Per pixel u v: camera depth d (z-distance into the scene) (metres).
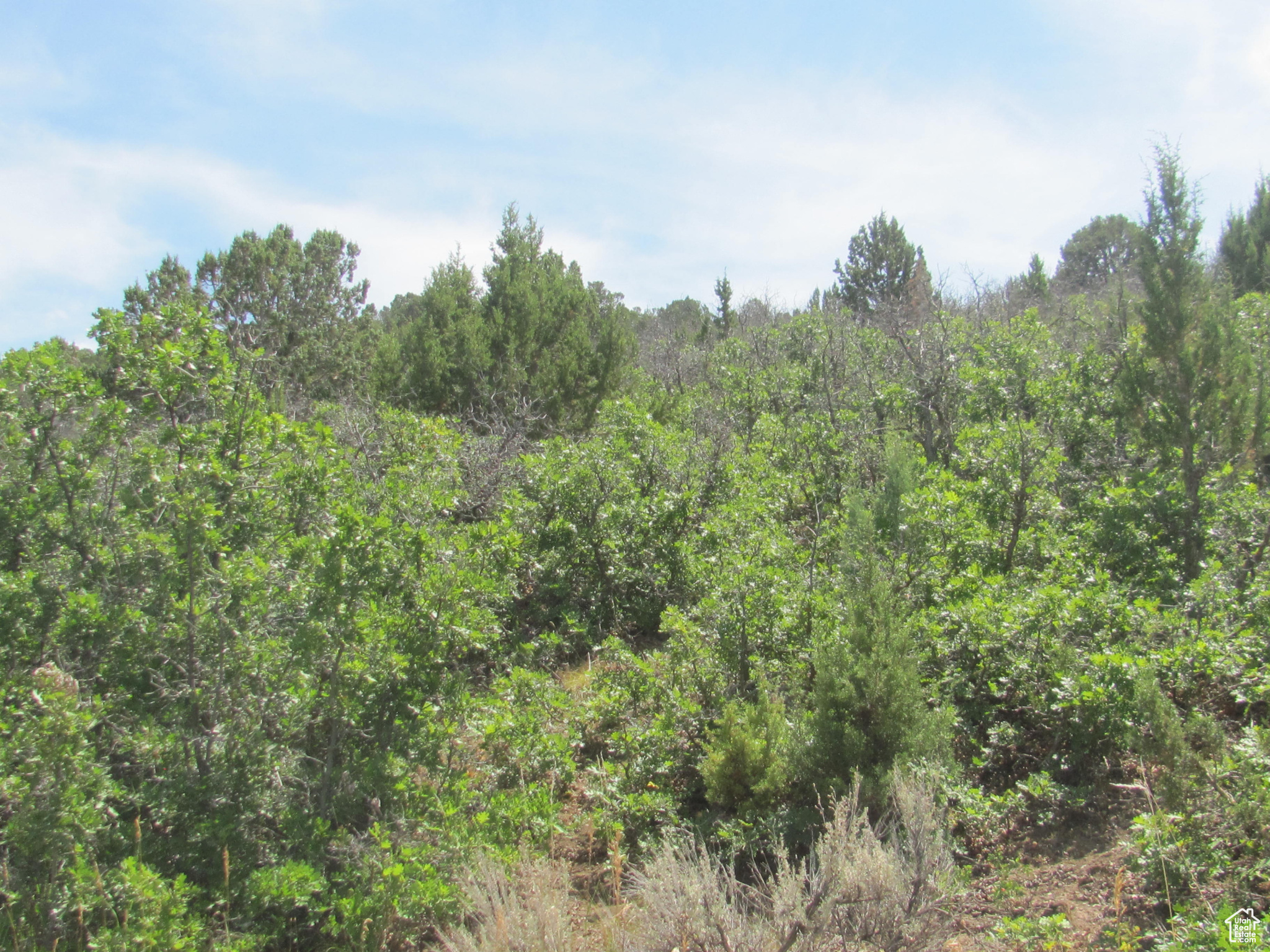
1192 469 7.03
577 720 6.25
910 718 4.63
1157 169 7.31
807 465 10.18
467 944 3.66
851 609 5.02
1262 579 5.71
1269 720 4.58
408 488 6.37
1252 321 9.18
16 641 4.48
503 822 4.76
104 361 5.27
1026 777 4.96
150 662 4.65
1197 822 3.64
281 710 4.60
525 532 8.51
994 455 8.02
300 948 4.15
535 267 15.77
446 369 13.45
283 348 14.84
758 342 15.22
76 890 3.54
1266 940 2.89
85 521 4.92
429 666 5.04
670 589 8.26
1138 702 4.36
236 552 4.80
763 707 5.24
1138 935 3.43
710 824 4.95
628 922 4.02
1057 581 6.21
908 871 3.53
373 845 4.32
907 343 12.61
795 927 3.35
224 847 4.03
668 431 9.96
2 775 3.70
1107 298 14.14
